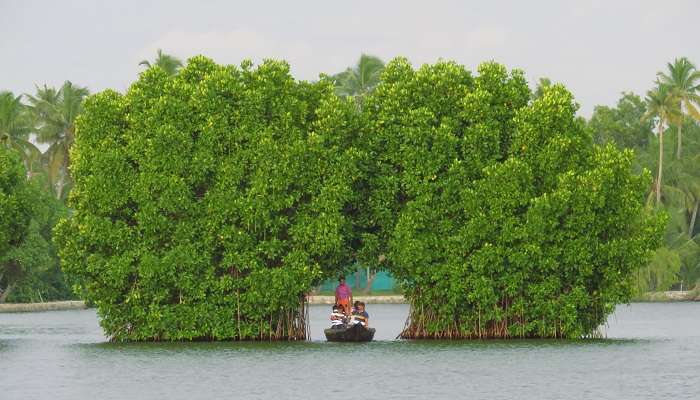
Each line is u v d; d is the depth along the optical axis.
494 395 120.88
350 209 170.62
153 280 163.00
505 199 162.00
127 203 165.75
